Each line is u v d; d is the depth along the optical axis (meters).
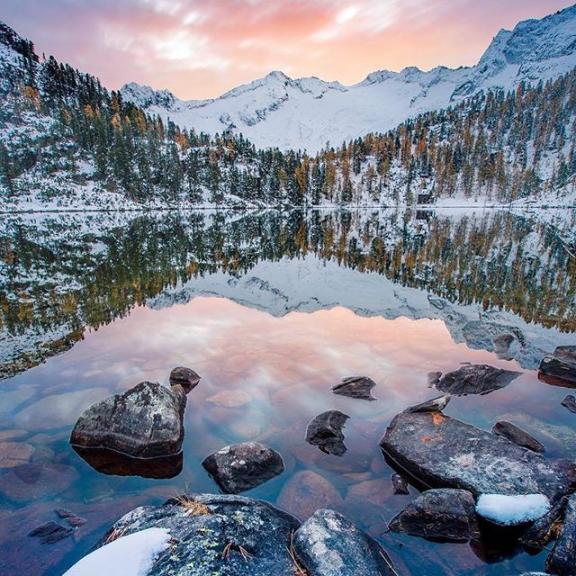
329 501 4.32
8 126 118.50
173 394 6.11
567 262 23.12
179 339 9.89
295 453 5.25
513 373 7.68
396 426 5.65
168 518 3.35
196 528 3.16
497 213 98.38
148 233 44.97
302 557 3.12
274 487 4.57
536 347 9.38
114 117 156.38
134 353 8.88
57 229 48.19
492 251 28.67
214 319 11.94
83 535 3.79
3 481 4.57
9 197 95.00
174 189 128.50
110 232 45.47
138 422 5.38
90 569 2.68
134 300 14.62
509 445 5.02
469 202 149.62
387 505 4.31
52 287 16.81
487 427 5.93
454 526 3.84
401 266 22.84
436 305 13.79
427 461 4.90
